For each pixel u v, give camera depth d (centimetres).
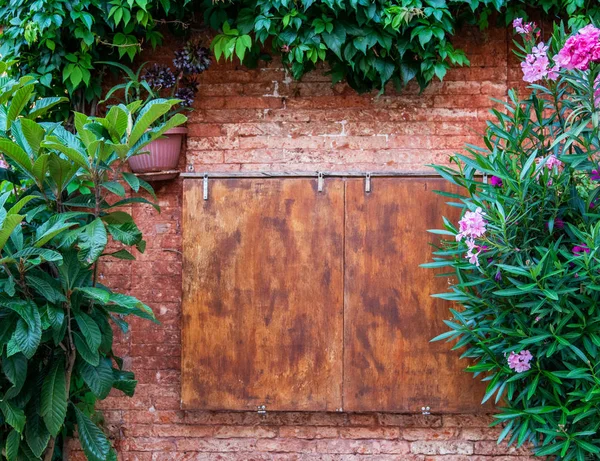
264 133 375
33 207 303
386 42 350
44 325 269
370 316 348
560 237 307
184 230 353
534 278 288
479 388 346
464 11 363
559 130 326
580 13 357
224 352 351
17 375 272
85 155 293
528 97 371
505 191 311
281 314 350
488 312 317
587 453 319
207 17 363
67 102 370
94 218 303
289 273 350
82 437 295
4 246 272
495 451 365
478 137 371
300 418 369
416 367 347
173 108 365
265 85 376
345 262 349
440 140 371
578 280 297
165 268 375
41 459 303
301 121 375
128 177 293
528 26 324
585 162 301
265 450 370
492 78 372
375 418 368
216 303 351
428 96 372
